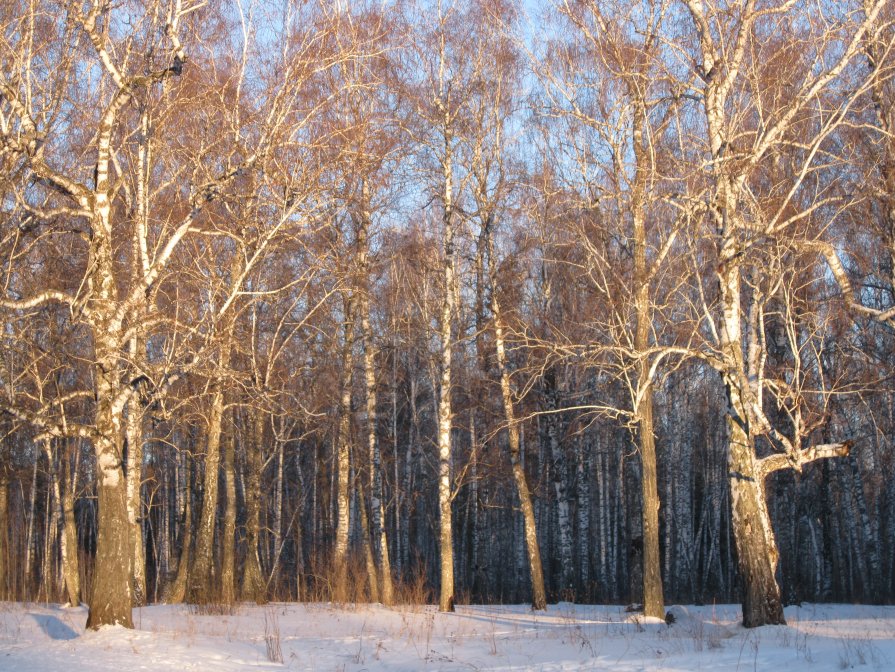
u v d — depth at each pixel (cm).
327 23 1742
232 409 2603
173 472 4300
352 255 2473
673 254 1989
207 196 1667
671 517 3519
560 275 2581
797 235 1559
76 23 1600
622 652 1288
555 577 3372
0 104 1554
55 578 3378
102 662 1181
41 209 1620
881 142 1680
